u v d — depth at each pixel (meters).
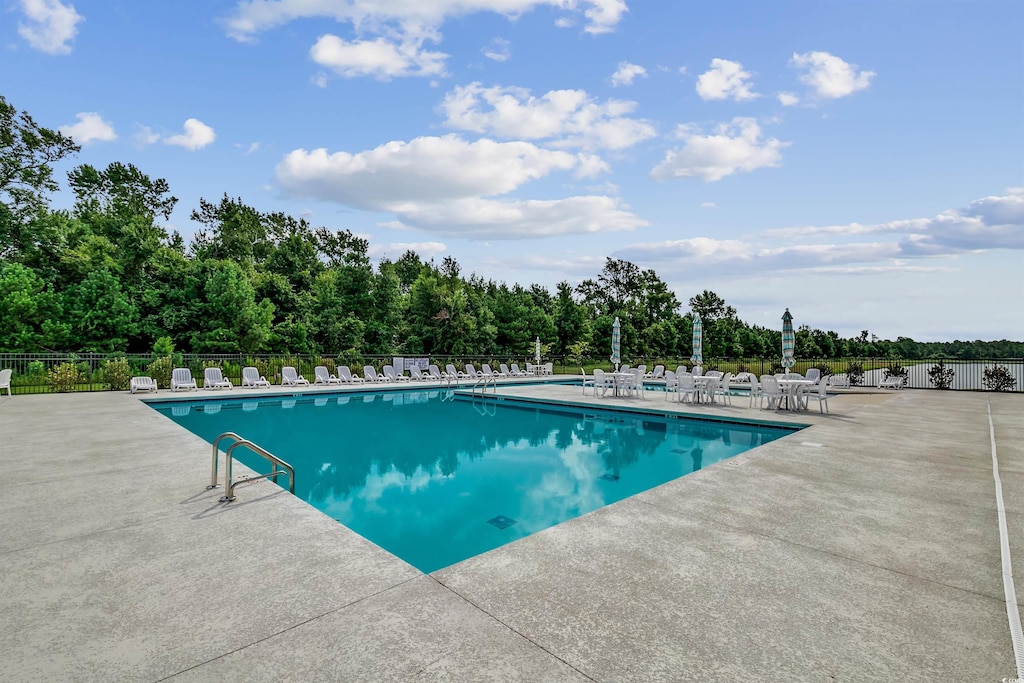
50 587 2.86
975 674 2.08
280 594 2.79
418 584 2.91
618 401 13.71
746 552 3.40
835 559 3.29
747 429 10.44
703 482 5.21
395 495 6.16
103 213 32.78
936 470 5.76
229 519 4.04
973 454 6.63
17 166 25.73
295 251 35.00
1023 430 8.62
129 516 4.10
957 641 2.34
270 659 2.17
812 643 2.32
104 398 12.98
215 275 23.97
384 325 30.09
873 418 10.19
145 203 39.56
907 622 2.51
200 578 2.98
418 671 2.08
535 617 2.54
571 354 34.97
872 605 2.69
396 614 2.57
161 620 2.50
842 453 6.67
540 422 11.73
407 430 10.68
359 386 17.17
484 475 7.09
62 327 21.20
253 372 16.67
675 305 51.31
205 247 37.31
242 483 5.09
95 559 3.26
